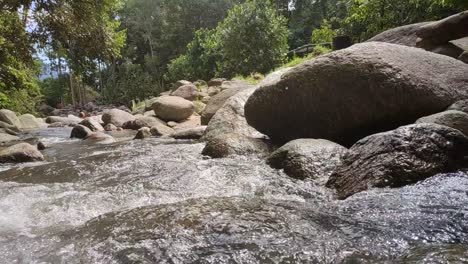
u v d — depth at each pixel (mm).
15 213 2869
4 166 5102
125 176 3898
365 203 2381
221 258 1771
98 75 35781
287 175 3324
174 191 3211
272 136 4910
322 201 2623
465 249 1580
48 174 4285
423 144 2740
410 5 10633
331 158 3316
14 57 10742
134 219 2453
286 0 28750
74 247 2113
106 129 10367
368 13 11266
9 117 12672
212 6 33688
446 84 3838
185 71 23719
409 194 2416
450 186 2473
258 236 1988
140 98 31812
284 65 15328
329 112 4223
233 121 5891
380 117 3906
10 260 2010
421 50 4254
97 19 11484
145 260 1826
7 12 10164
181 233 2115
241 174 3496
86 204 3008
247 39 16125
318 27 25781
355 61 3990
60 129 12047
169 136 7473
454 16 6000
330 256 1706
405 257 1592
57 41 11242
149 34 36094
